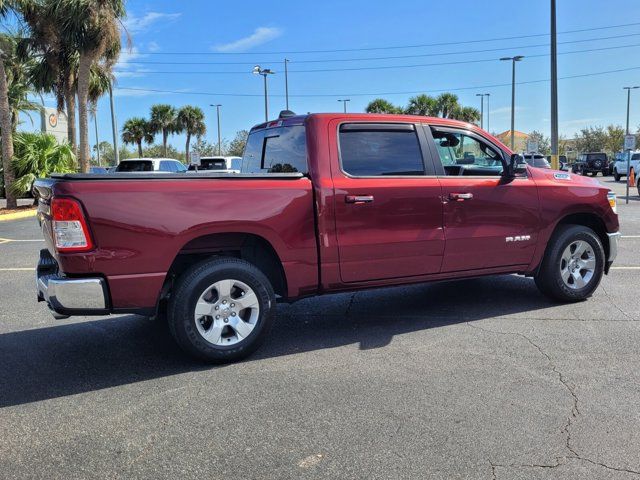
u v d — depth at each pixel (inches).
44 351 197.8
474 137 225.9
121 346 202.1
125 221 164.1
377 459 122.4
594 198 243.4
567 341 195.6
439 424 137.4
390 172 202.7
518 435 131.3
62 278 163.5
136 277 166.7
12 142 786.2
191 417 144.6
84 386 166.2
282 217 182.9
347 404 149.6
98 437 135.3
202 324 179.2
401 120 208.7
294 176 187.5
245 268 181.0
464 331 209.8
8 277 327.0
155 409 149.6
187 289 173.9
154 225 167.2
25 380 171.5
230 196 176.2
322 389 159.9
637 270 313.1
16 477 118.6
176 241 170.1
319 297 268.2
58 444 132.3
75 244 160.4
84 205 160.2
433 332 209.6
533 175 233.6
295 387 161.9
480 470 117.4
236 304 181.5
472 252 217.0
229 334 183.2
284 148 211.9
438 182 208.5
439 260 211.0
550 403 147.6
